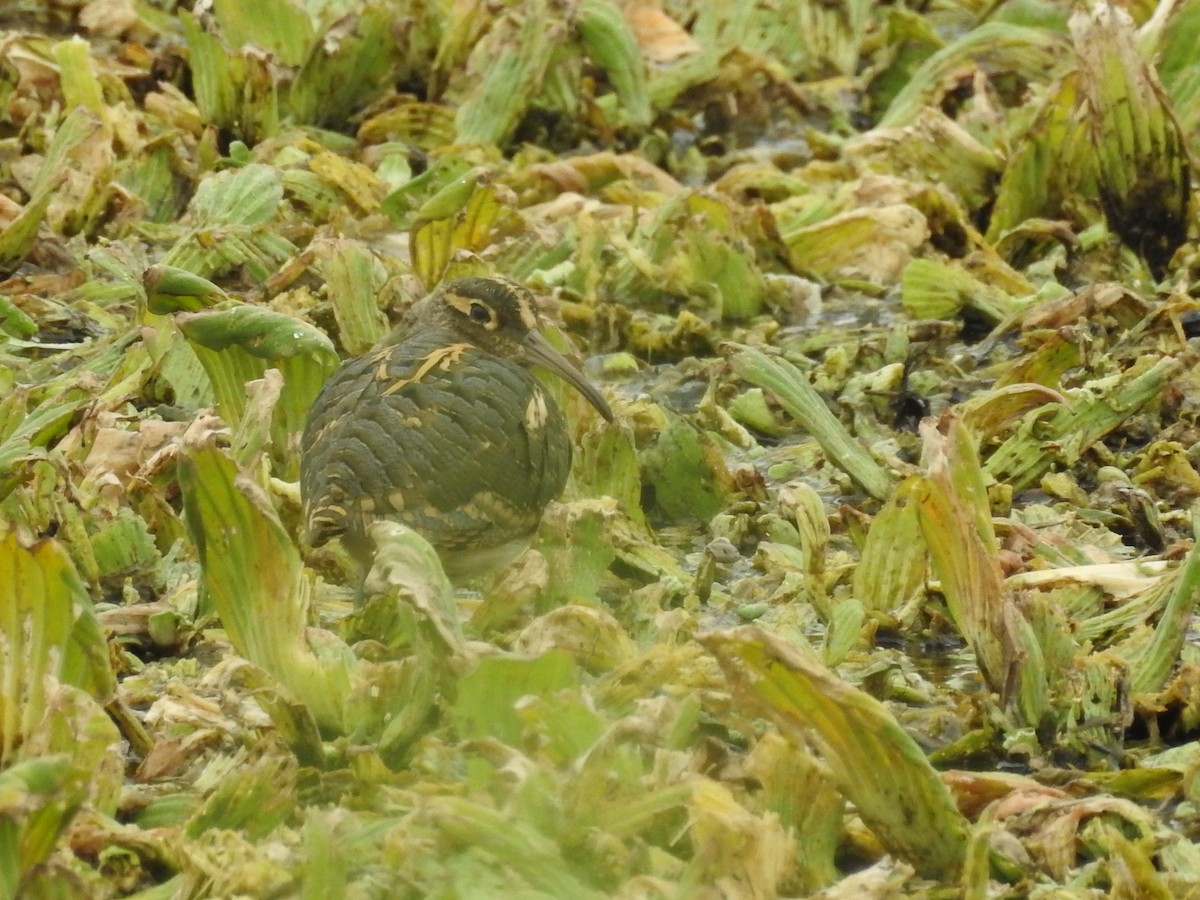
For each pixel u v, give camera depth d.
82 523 12.45
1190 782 10.03
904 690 11.41
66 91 19.89
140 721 10.59
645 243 18.70
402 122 21.44
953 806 9.02
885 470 14.16
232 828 9.08
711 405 15.54
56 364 15.94
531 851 8.43
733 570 13.34
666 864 8.72
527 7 21.52
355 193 19.52
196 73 20.70
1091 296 17.38
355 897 8.38
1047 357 15.38
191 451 9.63
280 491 12.81
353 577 12.85
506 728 9.27
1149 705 10.95
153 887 8.79
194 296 14.28
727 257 18.30
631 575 12.84
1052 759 10.65
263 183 18.45
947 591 11.12
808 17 24.41
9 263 17.73
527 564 11.34
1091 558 13.08
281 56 21.47
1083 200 19.75
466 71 21.84
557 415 12.24
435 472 11.26
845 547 13.63
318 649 10.35
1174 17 21.22
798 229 19.72
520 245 18.19
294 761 9.19
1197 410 15.71
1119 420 14.84
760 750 9.17
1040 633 11.09
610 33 22.17
